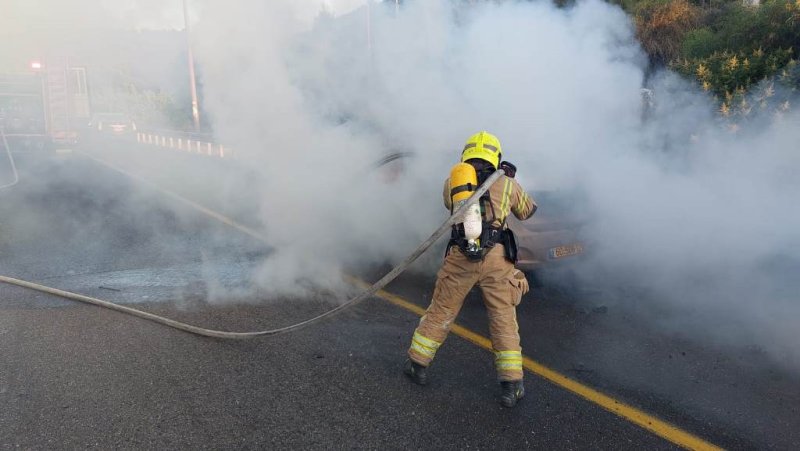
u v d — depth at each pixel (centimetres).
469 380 324
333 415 288
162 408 294
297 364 342
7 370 334
